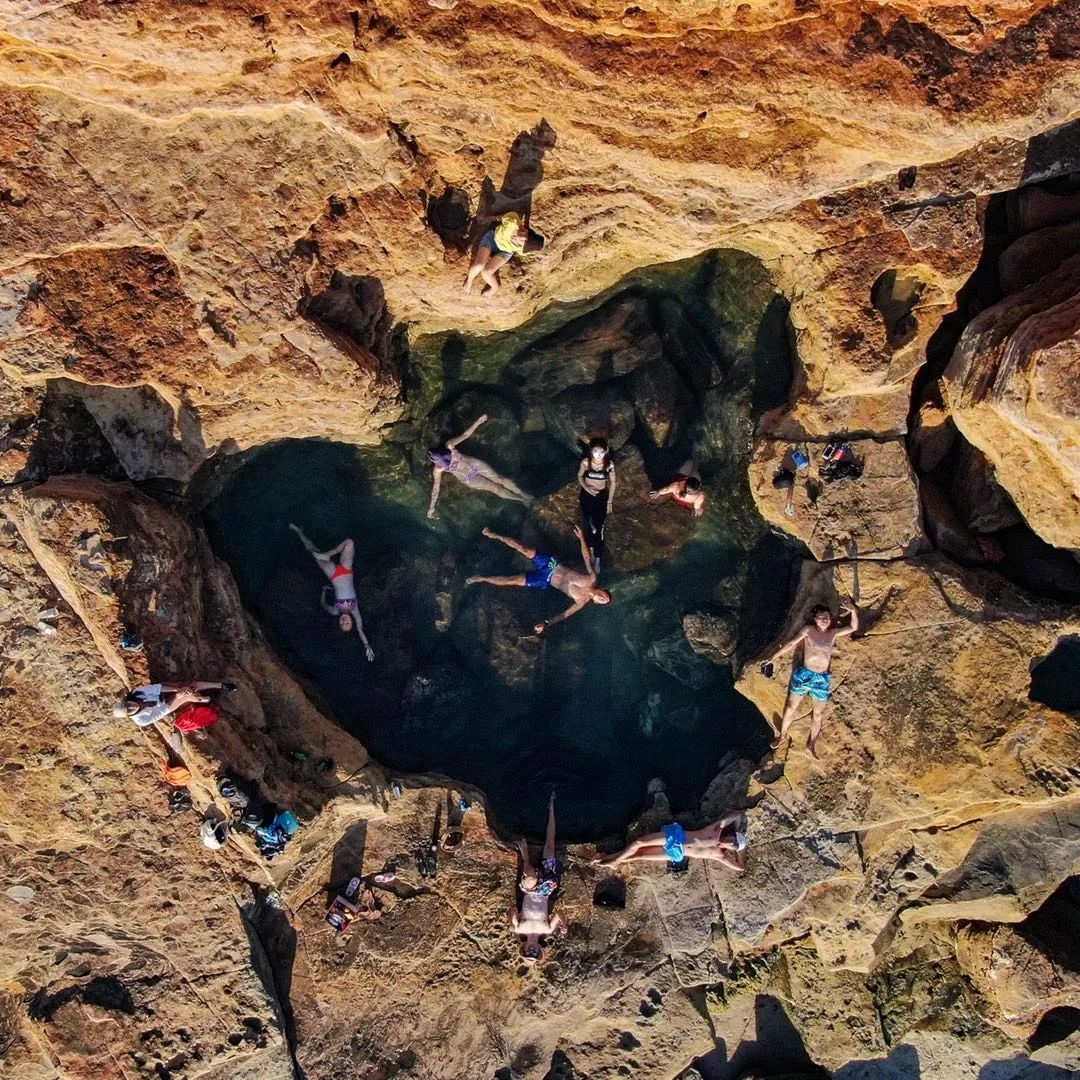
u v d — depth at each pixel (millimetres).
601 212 9930
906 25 7914
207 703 9602
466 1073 11180
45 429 9633
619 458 12586
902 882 11070
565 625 12984
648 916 11492
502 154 9336
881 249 9891
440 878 11359
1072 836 10586
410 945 11211
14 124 8492
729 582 12398
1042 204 9727
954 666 10500
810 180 9242
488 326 11492
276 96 8344
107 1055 10602
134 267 9234
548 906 11344
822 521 11031
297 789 10500
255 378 9836
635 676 13023
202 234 9203
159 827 10102
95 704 9680
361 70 8289
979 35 7902
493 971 11305
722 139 8969
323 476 12438
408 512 12938
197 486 11008
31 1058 10750
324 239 9594
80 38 7371
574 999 11289
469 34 7879
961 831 10852
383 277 10062
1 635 9500
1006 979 11141
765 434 11383
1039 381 8219
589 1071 11516
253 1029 10680
